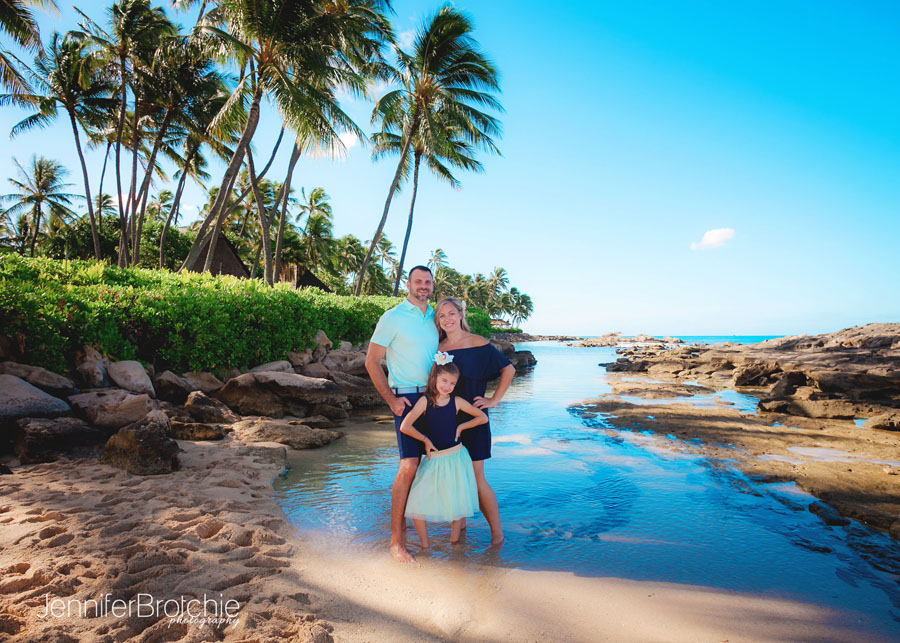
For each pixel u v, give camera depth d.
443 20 21.98
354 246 63.28
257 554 3.14
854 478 5.29
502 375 3.81
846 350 20.11
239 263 29.22
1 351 5.79
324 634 2.28
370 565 3.17
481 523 4.05
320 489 4.72
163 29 22.47
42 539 3.14
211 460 5.20
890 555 3.46
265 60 15.86
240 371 8.91
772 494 4.84
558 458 6.23
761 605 2.76
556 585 2.95
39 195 38.34
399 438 3.59
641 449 6.77
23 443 4.82
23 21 17.98
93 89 24.91
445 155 27.53
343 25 18.19
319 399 8.31
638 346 68.81
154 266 33.81
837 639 2.42
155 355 7.88
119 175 23.38
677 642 2.37
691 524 4.03
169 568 2.85
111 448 4.86
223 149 27.14
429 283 3.74
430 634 2.38
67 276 8.25
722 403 12.05
